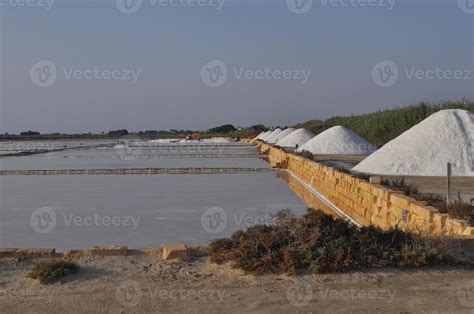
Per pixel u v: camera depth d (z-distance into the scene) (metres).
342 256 5.79
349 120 47.69
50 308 4.84
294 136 43.34
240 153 43.66
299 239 6.09
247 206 14.71
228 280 5.54
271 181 21.94
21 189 19.16
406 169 16.23
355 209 13.20
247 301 4.96
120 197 16.75
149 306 4.87
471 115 17.97
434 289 5.19
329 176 16.78
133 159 36.94
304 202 15.76
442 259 5.88
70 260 6.24
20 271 5.91
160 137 117.56
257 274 5.66
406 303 4.86
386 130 35.03
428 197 9.96
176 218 12.71
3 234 10.96
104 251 6.47
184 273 5.77
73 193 17.91
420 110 31.98
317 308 4.77
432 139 17.05
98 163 32.91
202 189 18.92
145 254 6.52
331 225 6.34
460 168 15.90
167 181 21.83
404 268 5.79
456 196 10.91
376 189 11.35
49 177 23.89
